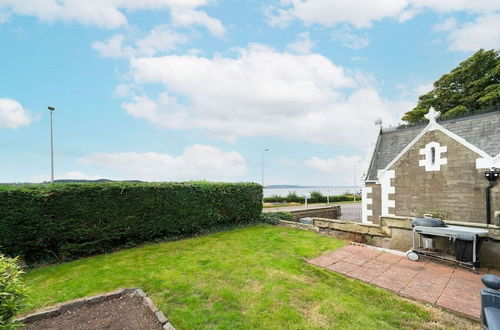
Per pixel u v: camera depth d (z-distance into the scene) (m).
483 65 25.89
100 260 7.00
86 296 4.67
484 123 9.32
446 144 9.04
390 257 6.80
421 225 6.39
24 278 5.79
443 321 3.87
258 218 13.21
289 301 4.47
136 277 5.59
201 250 7.81
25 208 6.57
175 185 9.59
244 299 4.52
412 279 5.36
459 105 27.11
